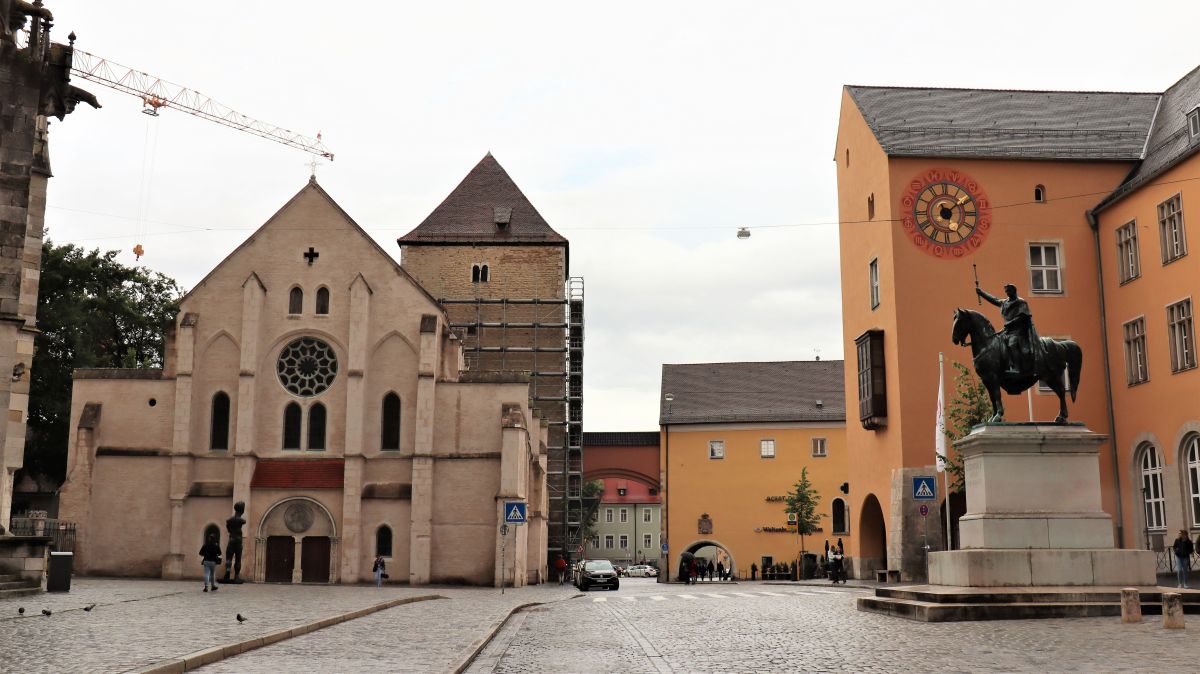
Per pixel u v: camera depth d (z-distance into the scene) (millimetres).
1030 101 52812
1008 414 46000
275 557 55344
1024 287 47719
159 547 55344
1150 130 50000
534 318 84875
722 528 83125
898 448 46812
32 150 29547
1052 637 17391
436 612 27125
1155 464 43781
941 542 45969
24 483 71375
